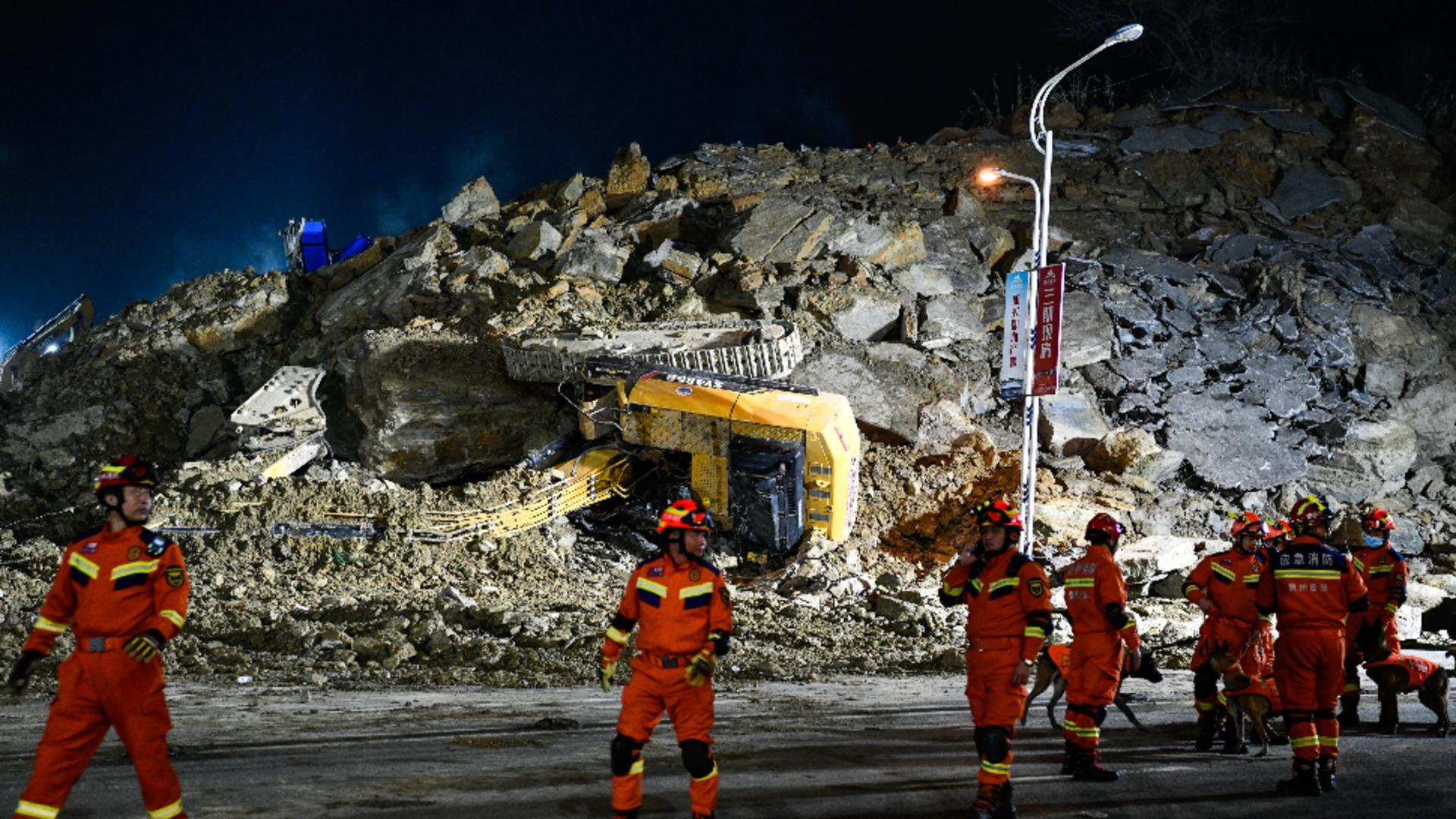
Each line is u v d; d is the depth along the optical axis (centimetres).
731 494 2952
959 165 4931
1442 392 4091
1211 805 1022
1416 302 4406
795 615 2488
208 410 3909
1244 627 1299
